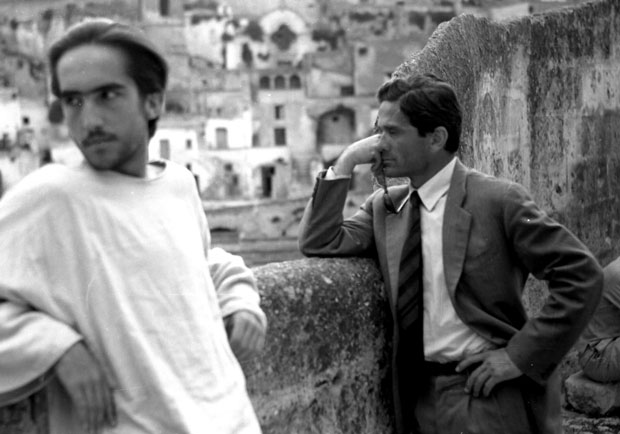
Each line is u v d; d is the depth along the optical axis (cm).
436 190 268
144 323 148
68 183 151
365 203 300
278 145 5247
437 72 361
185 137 5059
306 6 5741
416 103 260
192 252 158
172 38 5409
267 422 237
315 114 5259
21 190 150
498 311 261
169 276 152
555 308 250
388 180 358
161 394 145
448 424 263
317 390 258
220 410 150
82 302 147
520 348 251
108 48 152
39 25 5084
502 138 445
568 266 250
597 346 426
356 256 290
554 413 268
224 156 5122
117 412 146
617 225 567
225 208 4434
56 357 141
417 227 270
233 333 170
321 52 5312
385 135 268
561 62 509
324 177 281
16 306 145
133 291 149
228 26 5600
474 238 259
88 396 142
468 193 264
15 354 141
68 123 155
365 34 5634
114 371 146
